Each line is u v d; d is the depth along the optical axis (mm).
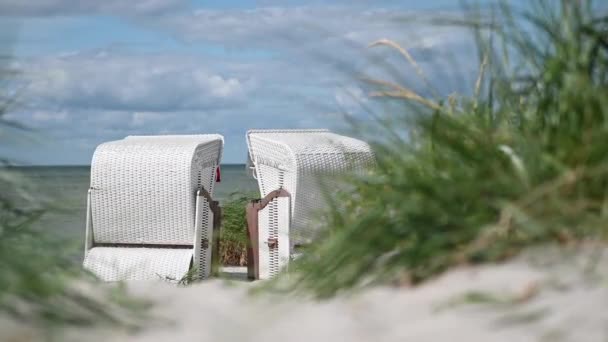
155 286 3586
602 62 3078
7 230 3074
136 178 9336
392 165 3418
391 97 3480
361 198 3699
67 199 3309
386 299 2729
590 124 2957
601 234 2730
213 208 9531
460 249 2908
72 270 3129
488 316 2324
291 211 9125
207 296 3285
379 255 3098
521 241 2875
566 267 2578
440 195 2988
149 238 9414
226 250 11461
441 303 2516
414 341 2248
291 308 2918
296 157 9000
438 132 3223
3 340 2344
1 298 2514
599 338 2041
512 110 3352
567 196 2889
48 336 2418
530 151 2941
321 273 3150
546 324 2188
